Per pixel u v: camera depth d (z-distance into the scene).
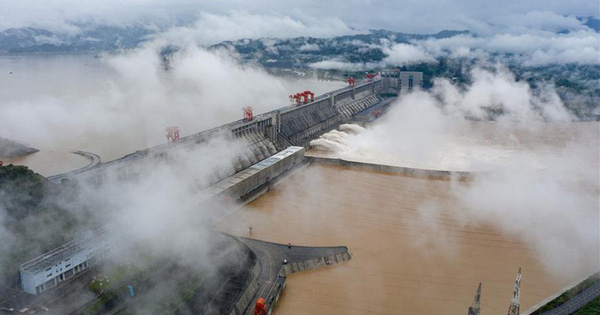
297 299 99.50
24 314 80.75
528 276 110.50
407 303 98.75
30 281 86.56
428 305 98.19
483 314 95.56
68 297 86.94
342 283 105.94
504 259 118.50
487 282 107.38
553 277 110.25
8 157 188.62
